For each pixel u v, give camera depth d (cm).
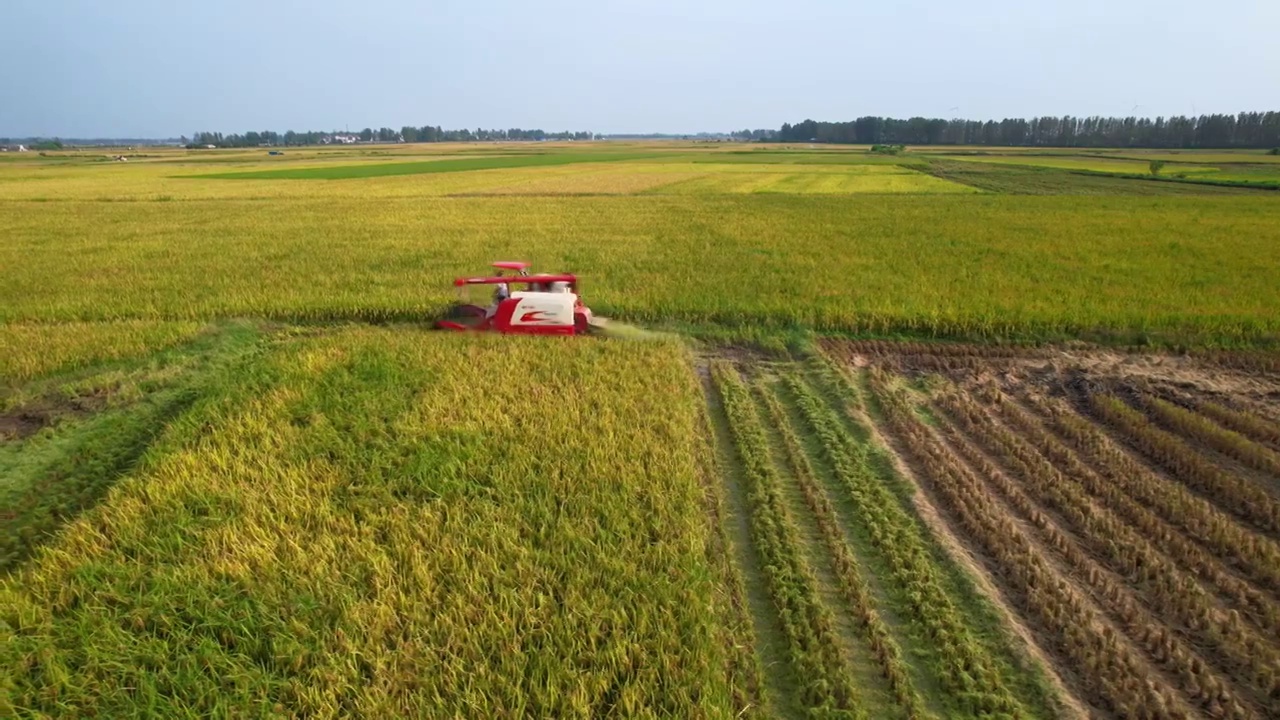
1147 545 657
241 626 511
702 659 484
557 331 1252
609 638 507
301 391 938
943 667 517
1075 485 763
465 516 646
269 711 446
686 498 683
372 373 1009
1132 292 1534
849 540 672
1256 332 1284
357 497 680
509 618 515
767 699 482
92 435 876
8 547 653
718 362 1193
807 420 956
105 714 451
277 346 1225
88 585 561
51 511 712
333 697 453
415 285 1620
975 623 561
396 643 497
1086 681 505
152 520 650
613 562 577
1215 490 776
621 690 457
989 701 484
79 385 1034
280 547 600
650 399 919
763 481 772
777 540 656
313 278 1688
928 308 1405
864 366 1198
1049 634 550
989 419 953
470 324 1306
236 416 870
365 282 1658
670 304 1458
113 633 511
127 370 1116
